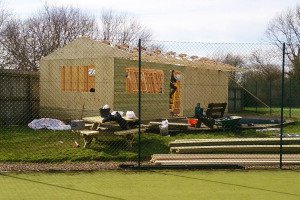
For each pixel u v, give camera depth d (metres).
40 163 9.09
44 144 11.08
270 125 16.33
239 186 7.11
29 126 14.81
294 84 31.09
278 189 6.93
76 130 12.60
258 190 6.84
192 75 20.25
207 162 9.07
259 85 30.92
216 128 14.08
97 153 9.95
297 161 9.34
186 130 13.54
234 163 9.03
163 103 17.91
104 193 6.48
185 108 19.69
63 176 7.78
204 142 10.91
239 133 13.97
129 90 16.05
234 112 26.36
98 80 15.35
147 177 7.80
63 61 16.36
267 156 9.78
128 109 15.76
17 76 16.38
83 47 15.84
